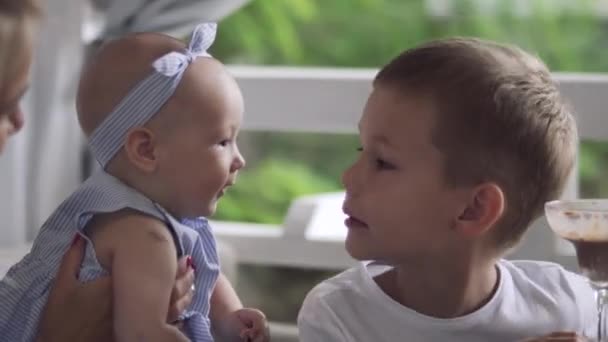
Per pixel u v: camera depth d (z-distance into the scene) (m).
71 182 3.11
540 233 2.74
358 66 5.96
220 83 1.84
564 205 1.59
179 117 1.80
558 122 1.72
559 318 1.77
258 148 5.87
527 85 1.69
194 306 1.88
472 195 1.67
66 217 1.86
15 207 2.99
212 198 1.85
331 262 3.04
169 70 1.78
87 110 1.85
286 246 3.10
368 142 1.69
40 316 1.82
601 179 5.66
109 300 1.77
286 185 5.76
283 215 5.71
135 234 1.77
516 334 1.74
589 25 5.84
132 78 1.81
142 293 1.74
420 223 1.67
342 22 5.98
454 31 5.88
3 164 2.99
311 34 5.99
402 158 1.66
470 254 1.70
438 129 1.64
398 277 1.75
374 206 1.67
